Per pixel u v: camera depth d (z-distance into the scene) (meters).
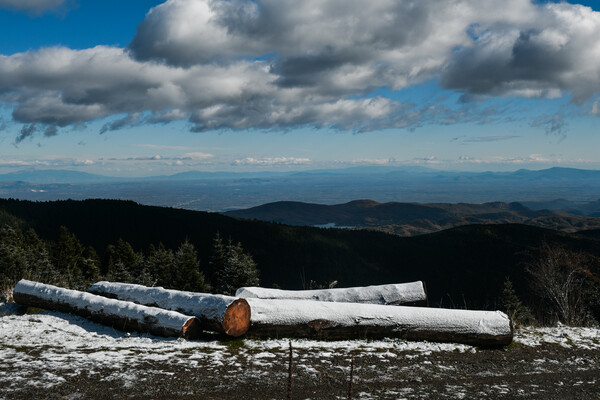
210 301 6.15
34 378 4.03
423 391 4.30
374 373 4.81
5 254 13.25
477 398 4.18
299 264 77.38
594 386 4.66
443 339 6.21
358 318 6.26
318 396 4.00
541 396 4.31
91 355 4.85
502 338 6.05
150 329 6.19
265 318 6.16
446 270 72.75
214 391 3.99
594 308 12.09
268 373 4.58
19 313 7.70
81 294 7.20
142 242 82.25
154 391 3.89
